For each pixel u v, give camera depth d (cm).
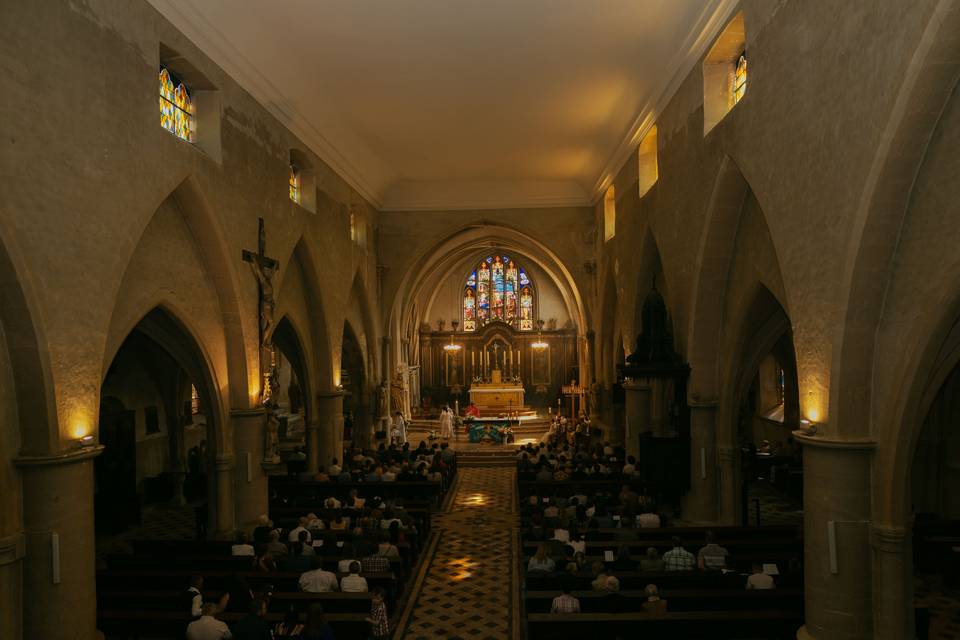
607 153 2077
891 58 662
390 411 2758
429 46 1362
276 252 1517
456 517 1691
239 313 1330
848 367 773
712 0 1085
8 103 732
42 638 794
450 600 1117
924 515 1356
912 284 714
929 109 643
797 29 860
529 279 4038
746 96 1025
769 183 950
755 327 1311
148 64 1005
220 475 1327
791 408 2103
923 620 821
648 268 1752
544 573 987
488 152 2166
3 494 768
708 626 805
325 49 1363
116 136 922
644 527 1262
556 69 1488
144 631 881
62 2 816
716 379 1342
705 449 1347
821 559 802
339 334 2062
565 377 3950
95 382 885
